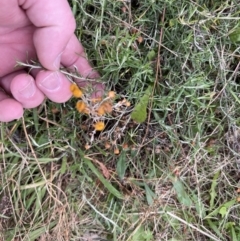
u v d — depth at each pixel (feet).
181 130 0.59
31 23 0.49
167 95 0.57
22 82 0.49
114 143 0.57
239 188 0.62
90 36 0.57
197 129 0.59
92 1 0.56
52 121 0.58
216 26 0.58
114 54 0.55
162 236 0.62
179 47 0.57
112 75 0.56
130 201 0.61
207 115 0.59
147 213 0.61
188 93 0.57
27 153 0.59
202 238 0.63
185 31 0.57
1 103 0.50
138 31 0.56
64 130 0.58
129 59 0.55
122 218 0.61
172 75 0.57
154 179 0.60
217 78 0.58
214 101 0.59
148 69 0.55
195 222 0.63
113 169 0.60
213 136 0.61
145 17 0.57
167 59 0.57
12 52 0.51
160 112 0.59
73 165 0.59
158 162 0.60
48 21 0.47
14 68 0.52
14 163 0.59
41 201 0.60
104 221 0.62
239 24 0.57
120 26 0.57
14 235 0.60
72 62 0.54
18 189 0.59
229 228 0.63
